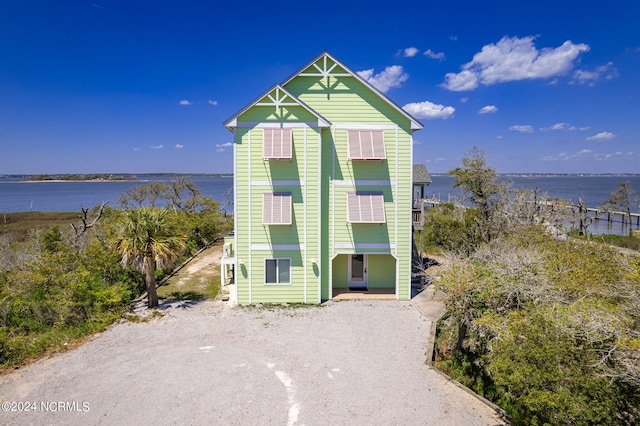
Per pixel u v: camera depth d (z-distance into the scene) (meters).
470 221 28.20
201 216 34.50
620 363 8.53
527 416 9.32
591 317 9.40
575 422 8.25
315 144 18.16
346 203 18.75
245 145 18.09
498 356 9.34
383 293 19.88
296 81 18.52
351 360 12.80
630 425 8.40
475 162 27.31
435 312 17.25
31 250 23.94
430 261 26.12
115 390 10.92
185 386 11.14
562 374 8.20
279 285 18.47
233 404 10.28
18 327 15.27
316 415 9.84
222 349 13.55
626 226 53.28
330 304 18.39
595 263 14.49
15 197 121.75
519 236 21.81
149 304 17.66
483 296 12.02
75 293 16.25
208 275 23.56
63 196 124.44
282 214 17.75
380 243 18.91
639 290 11.27
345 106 18.58
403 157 18.73
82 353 13.22
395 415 9.90
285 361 12.70
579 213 43.41
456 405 10.37
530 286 12.09
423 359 12.93
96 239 22.44
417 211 22.52
